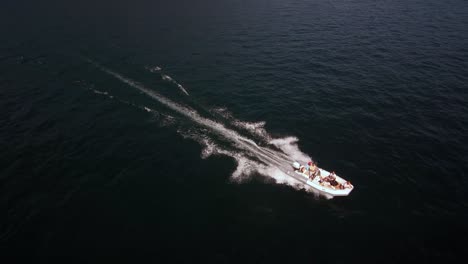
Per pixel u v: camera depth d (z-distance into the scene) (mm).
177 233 26875
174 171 33406
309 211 29141
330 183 31234
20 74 51812
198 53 61750
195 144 37469
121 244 25891
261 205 29688
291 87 49812
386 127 40406
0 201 29406
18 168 33188
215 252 25391
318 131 39969
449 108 43812
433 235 26688
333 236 26797
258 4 97125
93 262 24453
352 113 43312
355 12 86875
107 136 38312
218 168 33969
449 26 74062
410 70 54188
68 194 30391
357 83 50562
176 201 29859
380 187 31562
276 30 73625
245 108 44625
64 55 58500
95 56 58344
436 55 59312
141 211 28797
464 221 27859
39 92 46938
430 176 32688
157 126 40344
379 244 26078
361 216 28562
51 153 35375
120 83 49719
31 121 40594
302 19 81312
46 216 28109
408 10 87875
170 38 68875
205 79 52062
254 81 51625
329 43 65750
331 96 47219
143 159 34906
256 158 35625
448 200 29953
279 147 37406
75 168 33438
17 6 90500
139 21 79938
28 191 30578
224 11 89438
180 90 48438
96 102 44844
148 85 49406
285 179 32844
